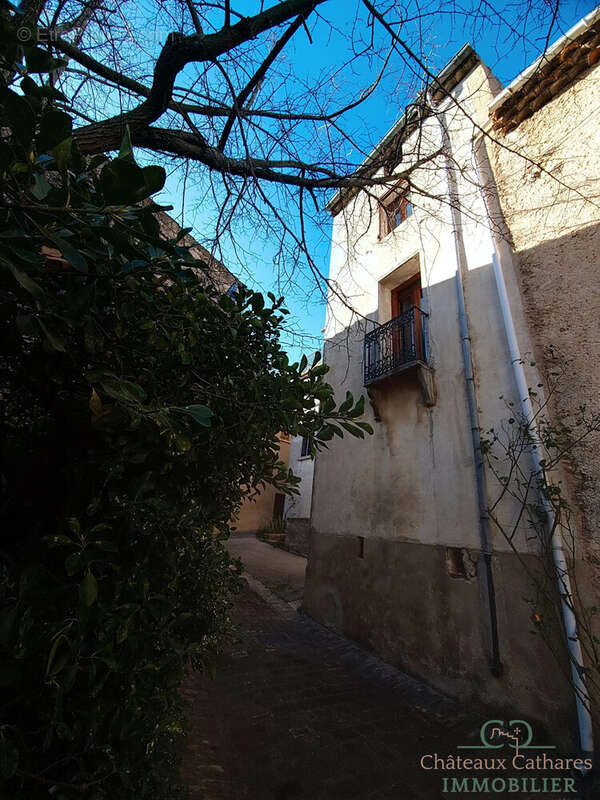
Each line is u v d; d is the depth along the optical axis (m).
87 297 1.12
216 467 1.75
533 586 3.38
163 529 1.42
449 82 5.57
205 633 1.90
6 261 0.89
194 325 1.55
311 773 2.57
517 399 3.87
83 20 2.15
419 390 5.16
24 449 1.48
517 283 4.12
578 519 3.27
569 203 3.86
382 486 5.46
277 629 5.71
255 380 1.68
